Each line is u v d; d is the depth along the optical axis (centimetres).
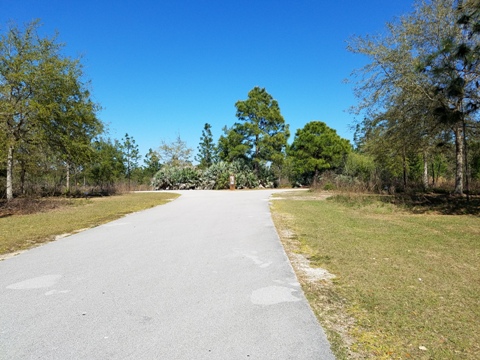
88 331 317
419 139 1619
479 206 1280
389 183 2228
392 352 276
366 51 1642
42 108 1723
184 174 3922
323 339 298
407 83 1484
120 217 1148
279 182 4078
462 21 1192
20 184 2369
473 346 284
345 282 447
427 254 591
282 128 3944
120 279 472
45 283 456
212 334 310
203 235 795
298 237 754
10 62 1730
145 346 290
